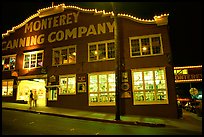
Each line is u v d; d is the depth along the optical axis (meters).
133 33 20.81
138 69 19.83
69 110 19.73
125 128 12.16
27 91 25.67
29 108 19.47
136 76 19.81
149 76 19.50
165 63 19.30
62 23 24.12
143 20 20.77
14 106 20.50
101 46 21.73
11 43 26.31
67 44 23.20
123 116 17.77
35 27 25.53
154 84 19.16
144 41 20.45
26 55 25.14
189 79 25.00
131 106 19.22
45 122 13.04
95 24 22.48
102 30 21.98
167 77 18.95
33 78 23.81
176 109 18.12
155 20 20.31
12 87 24.83
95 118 15.32
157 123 13.81
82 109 20.72
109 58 21.06
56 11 24.59
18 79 24.53
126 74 20.02
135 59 20.16
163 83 19.00
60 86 22.25
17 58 25.44
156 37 20.22
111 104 19.95
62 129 10.91
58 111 18.55
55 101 22.06
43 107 21.28
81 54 22.25
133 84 19.64
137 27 20.86
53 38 24.11
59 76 22.59
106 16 22.22
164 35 19.97
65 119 15.05
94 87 20.89
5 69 25.81
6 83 25.23
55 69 23.02
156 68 19.34
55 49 23.64
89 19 22.88
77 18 23.48
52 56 23.56
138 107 19.05
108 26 21.86
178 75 25.36
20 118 14.20
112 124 13.83
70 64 22.45
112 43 21.41
